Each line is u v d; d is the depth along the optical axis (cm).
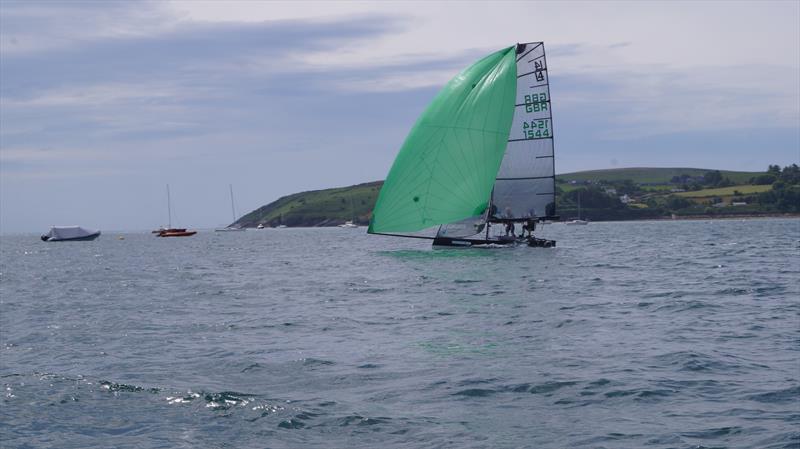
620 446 1145
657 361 1739
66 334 2389
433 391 1492
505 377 1599
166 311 2955
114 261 7256
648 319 2428
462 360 1798
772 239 8456
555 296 3106
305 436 1220
